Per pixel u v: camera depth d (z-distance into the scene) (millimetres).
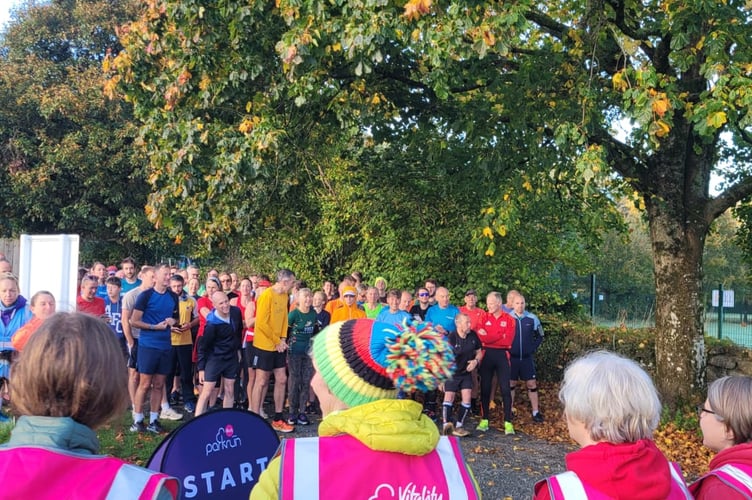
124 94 9266
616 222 11359
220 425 2438
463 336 8148
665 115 6293
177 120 8758
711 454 7051
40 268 6875
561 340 11445
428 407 9008
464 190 9797
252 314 8164
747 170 10484
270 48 8508
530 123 8117
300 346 8195
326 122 9828
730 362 9852
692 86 8148
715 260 30750
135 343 7469
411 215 12195
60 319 1478
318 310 8633
